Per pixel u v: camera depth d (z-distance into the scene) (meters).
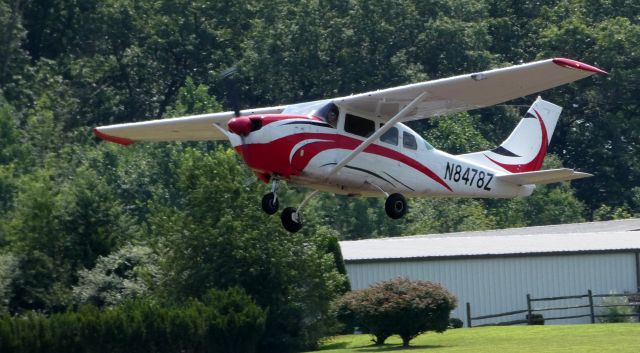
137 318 91.69
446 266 123.00
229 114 74.06
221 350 94.44
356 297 100.06
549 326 110.12
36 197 112.88
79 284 106.88
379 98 68.75
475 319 121.06
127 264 108.12
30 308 107.19
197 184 106.12
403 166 72.38
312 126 67.94
